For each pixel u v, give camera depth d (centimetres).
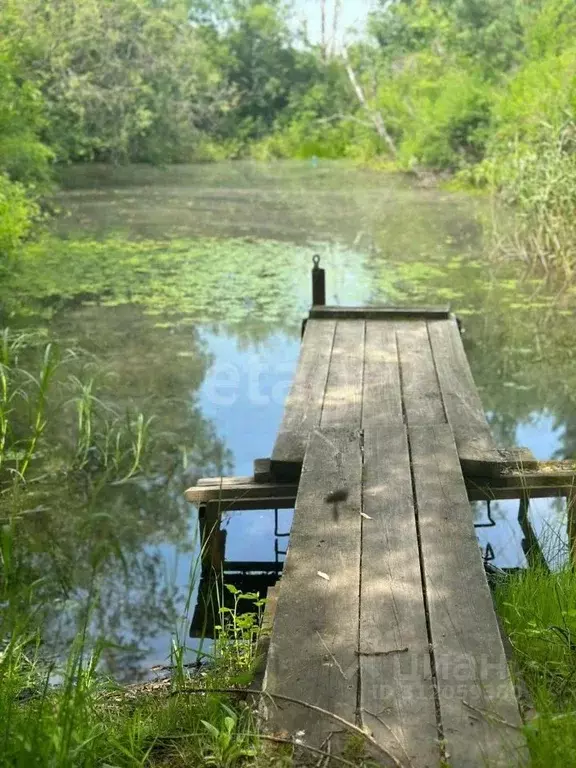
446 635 259
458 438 446
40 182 1631
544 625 305
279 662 248
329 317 693
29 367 731
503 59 2206
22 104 1487
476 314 878
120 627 384
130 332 835
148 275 1073
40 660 350
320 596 281
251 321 873
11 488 521
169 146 2502
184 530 479
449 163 2023
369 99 2680
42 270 1099
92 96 2228
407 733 221
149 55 2403
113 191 1891
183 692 271
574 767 212
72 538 467
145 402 662
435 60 2378
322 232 1363
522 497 418
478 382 693
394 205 1642
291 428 460
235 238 1319
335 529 329
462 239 1281
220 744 235
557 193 1038
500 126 1681
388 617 269
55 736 229
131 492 522
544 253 1048
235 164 2542
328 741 220
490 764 209
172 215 1551
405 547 314
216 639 362
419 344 614
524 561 417
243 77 3069
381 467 389
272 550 455
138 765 232
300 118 2947
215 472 547
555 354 759
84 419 608
